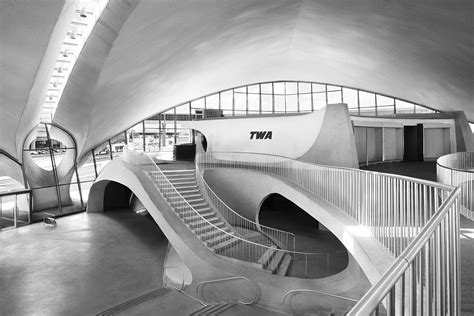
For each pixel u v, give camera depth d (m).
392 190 6.94
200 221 14.73
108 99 18.70
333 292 10.34
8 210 22.08
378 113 31.44
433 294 2.74
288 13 18.17
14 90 13.88
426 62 18.19
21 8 9.62
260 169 19.36
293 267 13.14
